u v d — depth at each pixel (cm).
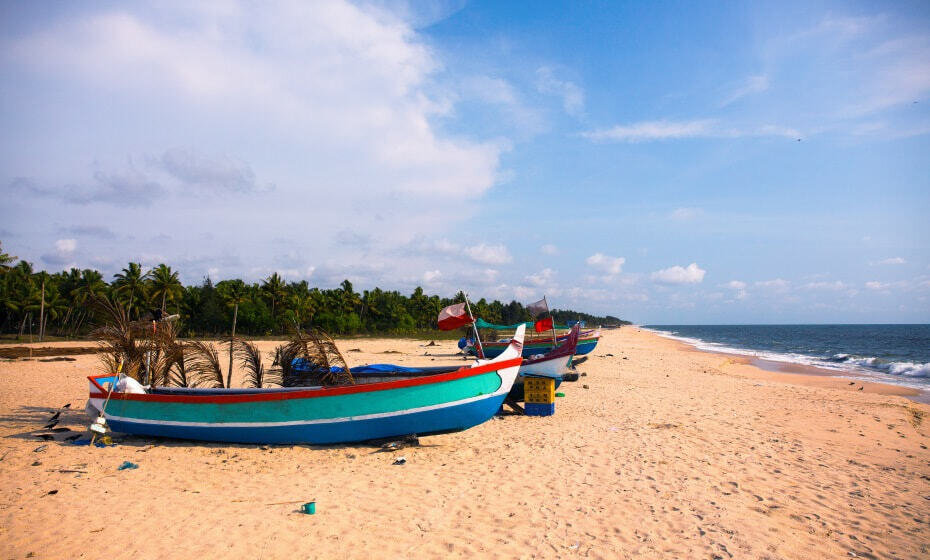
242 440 895
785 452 894
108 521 554
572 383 1747
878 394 1820
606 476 732
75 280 6138
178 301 5884
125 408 935
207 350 1097
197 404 899
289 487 680
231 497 639
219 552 483
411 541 514
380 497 643
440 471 756
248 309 5981
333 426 882
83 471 732
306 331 980
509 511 599
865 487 718
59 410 1218
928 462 867
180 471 748
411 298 8812
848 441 1008
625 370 2288
